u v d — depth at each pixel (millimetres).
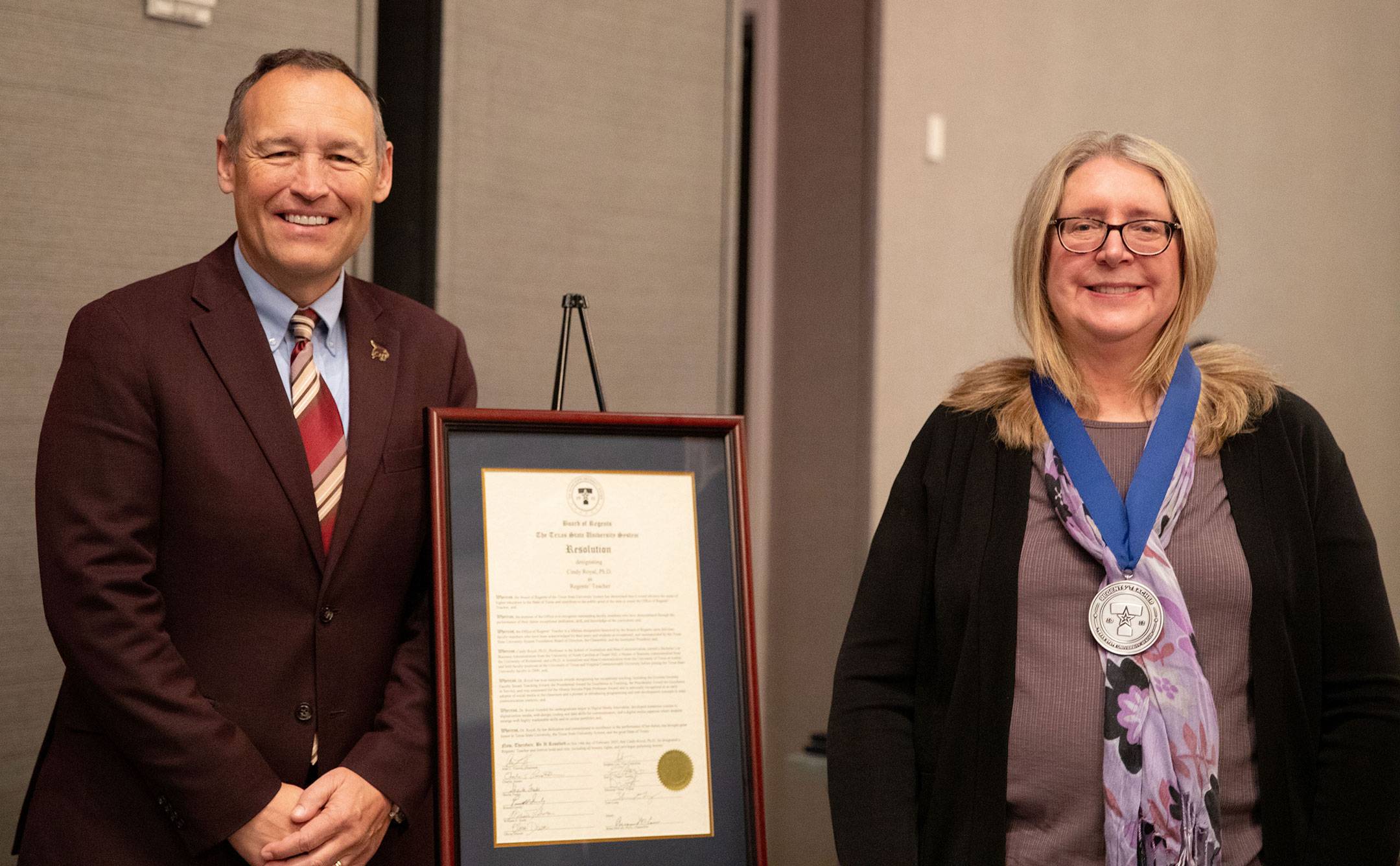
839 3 4789
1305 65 5969
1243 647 1704
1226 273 5668
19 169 2391
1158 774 1635
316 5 2740
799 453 4930
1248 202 5758
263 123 1819
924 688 1841
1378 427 6348
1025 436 1816
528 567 1844
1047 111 5098
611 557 1887
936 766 1773
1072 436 1803
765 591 5043
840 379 4773
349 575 1847
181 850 1760
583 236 3191
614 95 3246
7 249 2381
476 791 1758
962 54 4836
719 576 1939
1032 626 1741
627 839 1812
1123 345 1827
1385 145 6332
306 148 1823
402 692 1881
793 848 4680
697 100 3428
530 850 1764
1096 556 1721
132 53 2508
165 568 1798
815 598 4855
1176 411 1792
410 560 1931
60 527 1728
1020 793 1718
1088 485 1770
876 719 1816
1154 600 1688
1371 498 6301
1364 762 1653
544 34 3100
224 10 2613
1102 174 1808
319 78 1855
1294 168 5934
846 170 4758
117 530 1720
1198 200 1803
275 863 1707
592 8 3195
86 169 2463
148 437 1764
